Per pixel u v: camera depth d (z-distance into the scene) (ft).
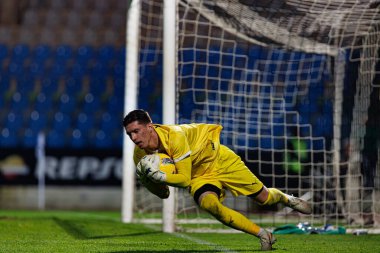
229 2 86.69
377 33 91.76
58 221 100.17
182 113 127.03
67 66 209.26
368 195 96.17
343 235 78.38
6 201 165.58
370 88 93.15
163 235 74.90
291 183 120.67
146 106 183.52
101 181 166.40
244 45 99.50
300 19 89.86
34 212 152.56
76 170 166.50
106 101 197.06
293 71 123.24
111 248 54.39
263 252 49.01
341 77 97.04
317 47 98.37
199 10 92.02
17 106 196.54
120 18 227.40
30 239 66.18
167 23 83.10
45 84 203.31
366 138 93.25
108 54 212.64
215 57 144.15
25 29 221.87
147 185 45.88
